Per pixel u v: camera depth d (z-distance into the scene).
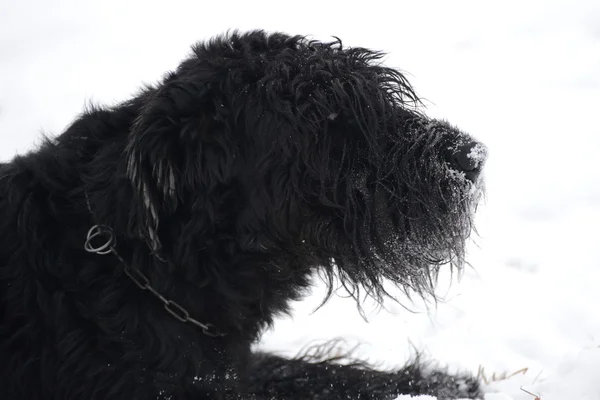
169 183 3.92
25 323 4.08
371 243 4.27
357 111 4.15
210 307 4.20
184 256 4.02
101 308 4.02
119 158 4.09
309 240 4.29
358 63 4.39
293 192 4.13
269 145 4.04
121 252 4.05
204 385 4.19
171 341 4.08
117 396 4.03
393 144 4.27
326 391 5.08
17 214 4.14
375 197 4.23
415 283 4.48
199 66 4.22
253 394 4.87
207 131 4.02
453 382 5.16
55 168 4.23
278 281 4.44
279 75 4.14
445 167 4.24
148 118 3.95
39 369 4.05
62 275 4.05
